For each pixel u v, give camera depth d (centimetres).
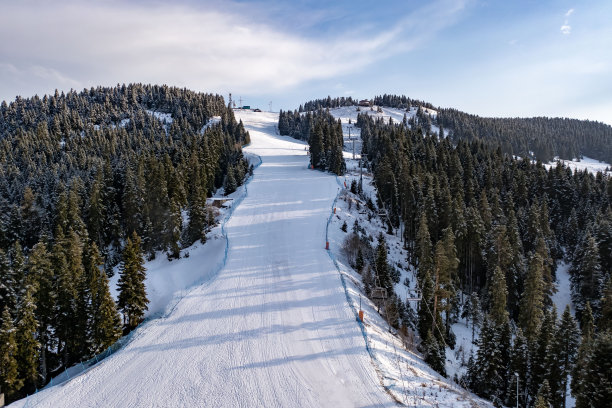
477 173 8719
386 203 7256
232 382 2122
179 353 2434
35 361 3394
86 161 10281
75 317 3716
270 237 4762
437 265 4212
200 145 8469
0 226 5888
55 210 6506
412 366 2488
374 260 4644
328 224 5228
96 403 2000
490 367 3284
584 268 5478
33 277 3622
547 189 8375
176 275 4631
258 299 3173
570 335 3331
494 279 4422
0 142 11719
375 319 3131
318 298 3177
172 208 5316
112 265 5775
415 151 9469
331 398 1964
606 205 8100
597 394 2570
